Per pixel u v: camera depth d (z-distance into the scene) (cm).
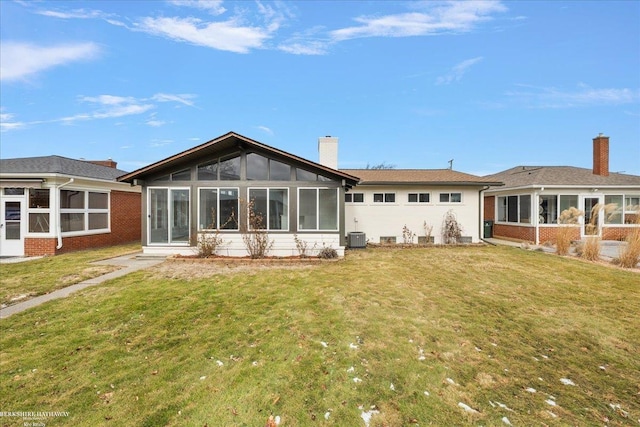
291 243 1039
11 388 319
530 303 583
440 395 313
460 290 661
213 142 982
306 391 317
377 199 1428
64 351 395
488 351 405
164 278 748
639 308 561
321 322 486
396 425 272
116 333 447
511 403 304
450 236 1378
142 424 271
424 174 1581
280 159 1048
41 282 701
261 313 525
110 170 1528
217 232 1035
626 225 1429
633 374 360
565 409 297
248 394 312
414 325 477
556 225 1432
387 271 830
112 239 1391
